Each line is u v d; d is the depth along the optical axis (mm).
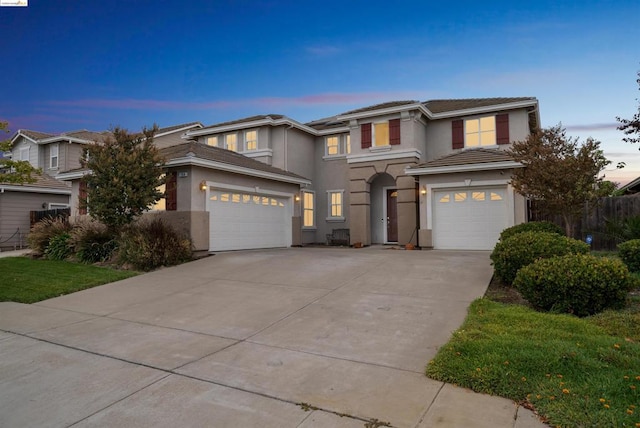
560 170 9797
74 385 3951
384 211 18422
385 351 4695
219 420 3219
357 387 3770
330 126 20812
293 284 8414
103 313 6750
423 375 3998
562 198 10117
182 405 3488
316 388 3770
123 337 5453
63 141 22891
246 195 14562
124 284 8953
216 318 6285
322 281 8586
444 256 11609
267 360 4512
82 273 9992
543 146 10297
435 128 17453
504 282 7836
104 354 4812
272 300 7234
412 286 7863
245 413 3326
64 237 12641
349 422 3145
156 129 11766
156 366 4398
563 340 4473
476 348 4250
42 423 3232
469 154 14836
